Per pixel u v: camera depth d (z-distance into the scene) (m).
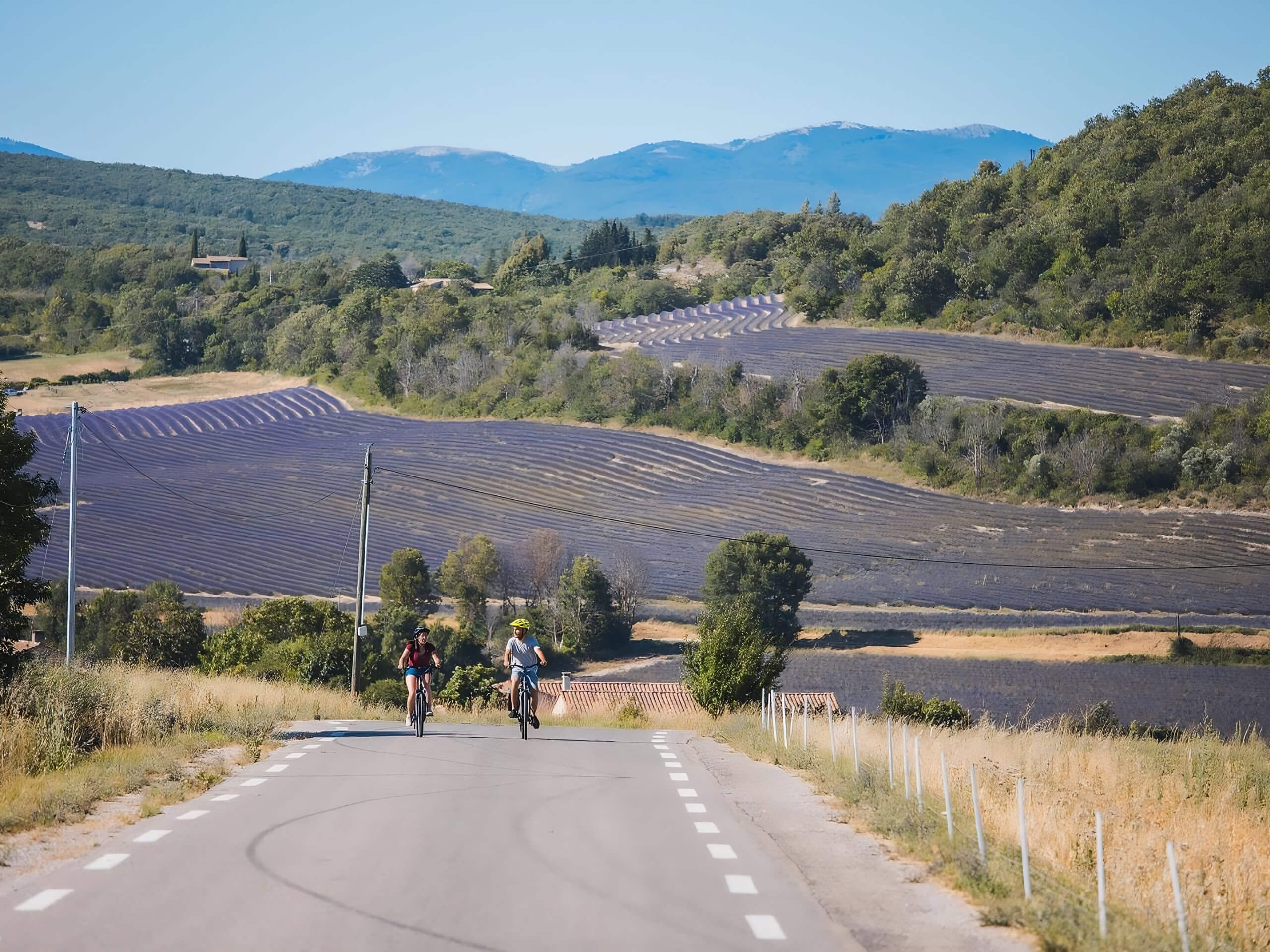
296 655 99.38
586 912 16.66
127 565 183.25
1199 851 24.02
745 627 64.81
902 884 19.05
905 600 157.00
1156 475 195.00
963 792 29.06
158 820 23.42
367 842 21.44
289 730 42.56
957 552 175.50
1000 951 15.34
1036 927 16.22
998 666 129.12
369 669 99.69
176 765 30.27
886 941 15.73
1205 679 121.50
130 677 52.81
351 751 36.41
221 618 152.62
